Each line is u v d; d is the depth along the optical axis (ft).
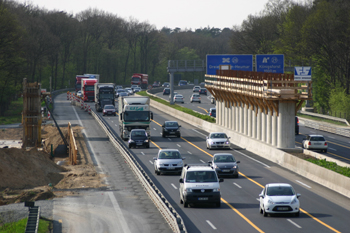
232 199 205.05
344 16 652.07
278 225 160.15
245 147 375.45
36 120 403.34
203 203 192.54
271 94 325.62
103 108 655.76
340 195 215.31
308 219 168.86
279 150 309.42
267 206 171.01
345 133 483.10
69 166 312.09
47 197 218.79
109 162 317.22
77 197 217.56
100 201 208.33
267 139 355.97
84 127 518.37
